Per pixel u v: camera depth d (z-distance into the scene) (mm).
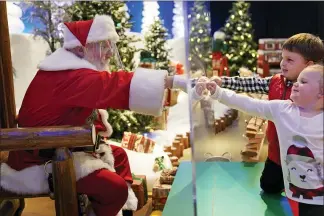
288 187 1548
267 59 4551
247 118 3109
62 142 1646
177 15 4914
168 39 4793
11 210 2059
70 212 1697
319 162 1444
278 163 1976
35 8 3707
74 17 3314
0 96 2064
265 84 2072
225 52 4762
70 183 1684
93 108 1828
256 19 5672
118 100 1749
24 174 1772
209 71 2117
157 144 3178
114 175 1799
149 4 4844
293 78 1789
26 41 3928
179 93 4387
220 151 2586
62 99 1784
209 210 1791
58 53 1896
